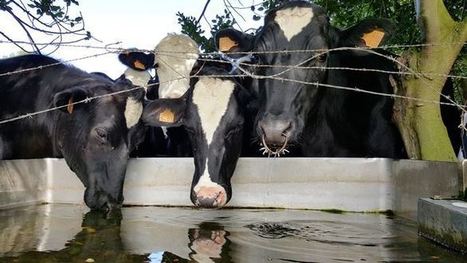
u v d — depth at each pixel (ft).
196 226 5.19
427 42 6.26
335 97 6.79
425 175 5.25
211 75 6.80
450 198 4.75
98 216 5.68
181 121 6.74
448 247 4.27
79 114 6.55
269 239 4.67
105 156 6.29
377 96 7.13
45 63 7.54
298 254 4.17
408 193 5.56
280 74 5.94
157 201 6.42
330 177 6.09
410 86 6.36
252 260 4.00
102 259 3.98
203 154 6.34
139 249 4.28
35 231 4.85
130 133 6.57
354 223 5.38
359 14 8.75
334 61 6.66
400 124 6.59
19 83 7.37
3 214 5.61
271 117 5.79
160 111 6.70
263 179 6.28
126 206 6.41
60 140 6.70
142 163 6.46
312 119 6.63
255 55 6.46
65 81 7.20
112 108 6.49
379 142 7.15
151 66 7.84
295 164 6.18
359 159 6.03
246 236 4.77
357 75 7.03
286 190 6.20
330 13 8.73
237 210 6.13
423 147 6.24
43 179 6.46
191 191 6.16
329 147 6.96
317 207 6.12
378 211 5.98
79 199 6.53
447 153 6.22
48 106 7.12
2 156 7.08
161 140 8.16
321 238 4.71
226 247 4.38
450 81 8.18
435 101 6.00
